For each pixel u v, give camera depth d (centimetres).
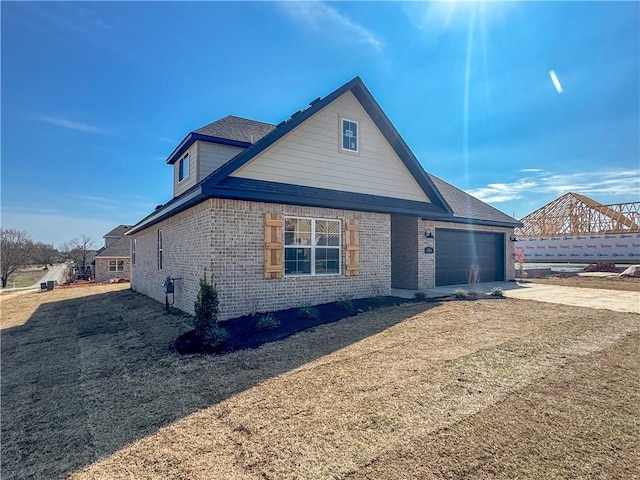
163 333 800
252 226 861
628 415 374
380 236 1118
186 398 459
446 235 1505
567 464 297
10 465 344
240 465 311
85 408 460
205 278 745
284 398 436
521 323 747
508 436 337
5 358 757
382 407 400
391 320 796
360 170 1073
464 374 482
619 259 3041
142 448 349
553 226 4178
